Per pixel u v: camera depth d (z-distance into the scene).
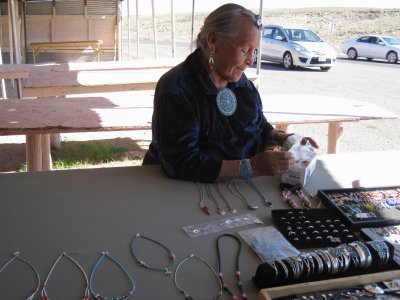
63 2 10.05
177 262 1.19
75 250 1.24
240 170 1.66
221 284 1.10
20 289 1.07
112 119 2.94
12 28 6.76
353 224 1.36
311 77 9.80
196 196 1.60
